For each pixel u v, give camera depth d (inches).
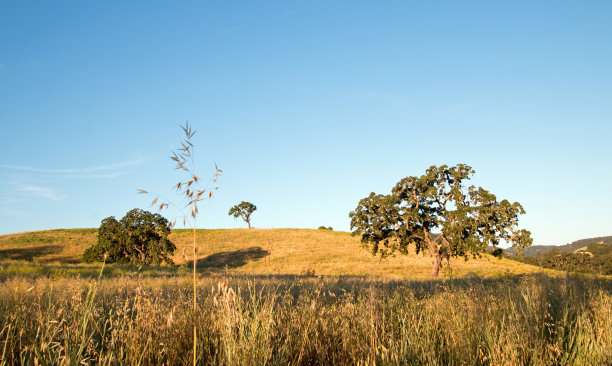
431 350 163.0
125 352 134.6
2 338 133.7
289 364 146.3
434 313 213.9
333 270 1745.8
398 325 196.2
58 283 301.1
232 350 131.8
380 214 1724.9
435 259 1646.2
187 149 102.0
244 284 274.1
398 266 2026.3
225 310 147.3
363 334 176.7
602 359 156.0
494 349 159.2
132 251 2060.8
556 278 358.6
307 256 2477.9
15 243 2642.7
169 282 411.5
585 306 242.4
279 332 167.9
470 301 218.4
